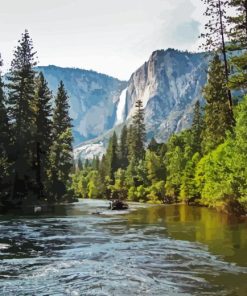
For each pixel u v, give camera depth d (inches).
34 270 690.2
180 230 1206.3
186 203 3085.6
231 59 1592.0
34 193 2598.4
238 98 1999.3
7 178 2333.9
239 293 550.6
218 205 1909.4
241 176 1439.5
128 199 4680.1
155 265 727.1
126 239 1047.6
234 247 886.4
